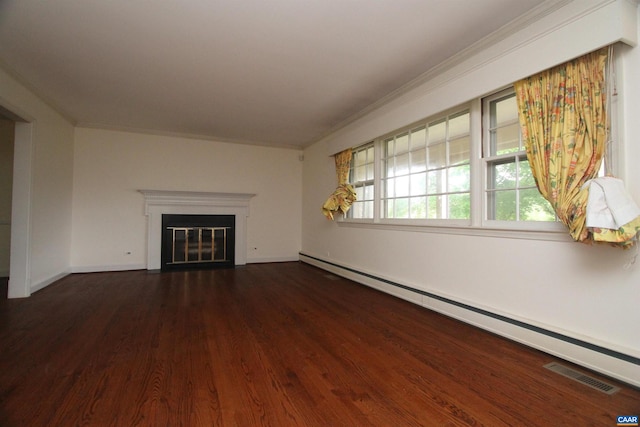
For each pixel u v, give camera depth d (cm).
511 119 251
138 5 215
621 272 179
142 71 315
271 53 279
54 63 299
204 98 388
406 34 248
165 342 234
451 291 293
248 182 611
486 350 221
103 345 228
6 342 232
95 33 249
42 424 140
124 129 521
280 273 516
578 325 199
